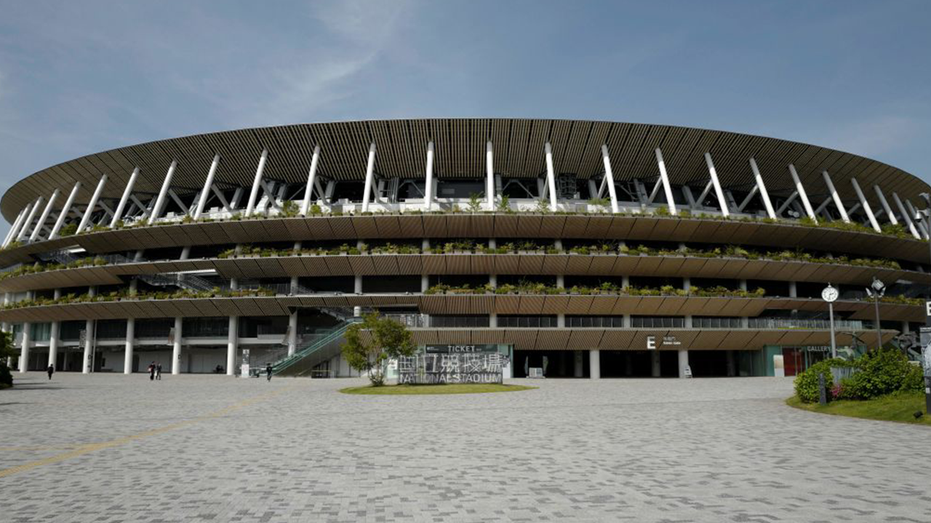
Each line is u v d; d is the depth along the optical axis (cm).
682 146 5369
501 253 5056
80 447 1335
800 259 5366
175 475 1008
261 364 5344
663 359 6047
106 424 1786
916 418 1666
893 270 5594
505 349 5091
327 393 3156
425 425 1744
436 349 4978
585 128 5153
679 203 5972
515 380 4653
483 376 3800
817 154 5650
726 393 2983
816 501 806
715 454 1198
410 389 3262
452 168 5522
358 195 5747
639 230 5216
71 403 2550
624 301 5131
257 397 2881
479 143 5250
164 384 4059
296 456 1202
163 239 5431
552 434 1525
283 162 5466
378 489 894
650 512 754
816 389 2153
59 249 5944
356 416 2011
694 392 3086
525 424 1752
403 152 5328
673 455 1189
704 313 5328
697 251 5209
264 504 805
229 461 1145
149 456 1208
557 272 5259
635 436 1474
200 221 5219
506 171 5556
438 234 5256
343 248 5150
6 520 734
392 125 5109
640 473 1006
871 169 5931
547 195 5584
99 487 917
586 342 5188
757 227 5278
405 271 5253
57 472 1041
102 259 5566
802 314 5612
